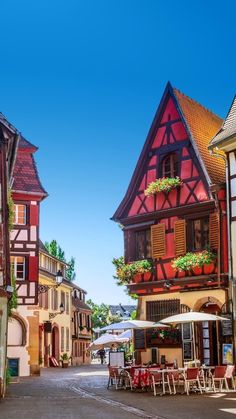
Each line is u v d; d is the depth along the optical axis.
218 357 21.27
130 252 25.55
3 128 18.28
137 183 25.75
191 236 23.27
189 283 22.86
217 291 21.97
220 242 21.77
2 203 17.88
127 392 19.14
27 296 32.56
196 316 19.48
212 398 16.52
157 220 24.69
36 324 32.44
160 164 24.91
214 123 27.52
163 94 25.06
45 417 12.76
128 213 25.91
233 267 20.91
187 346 22.84
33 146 34.19
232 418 12.30
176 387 20.19
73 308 54.00
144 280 24.83
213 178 22.64
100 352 56.31
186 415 12.90
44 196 33.56
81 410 14.12
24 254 32.88
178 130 24.39
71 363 50.88
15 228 32.97
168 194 24.27
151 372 18.20
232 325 20.72
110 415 13.10
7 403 15.88
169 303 23.97
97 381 25.16
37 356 31.97
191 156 23.64
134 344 24.77
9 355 31.70
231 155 21.42
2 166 18.05
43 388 21.36
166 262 24.03
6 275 17.58
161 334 23.72
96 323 76.50
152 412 13.57
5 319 17.77
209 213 22.52
